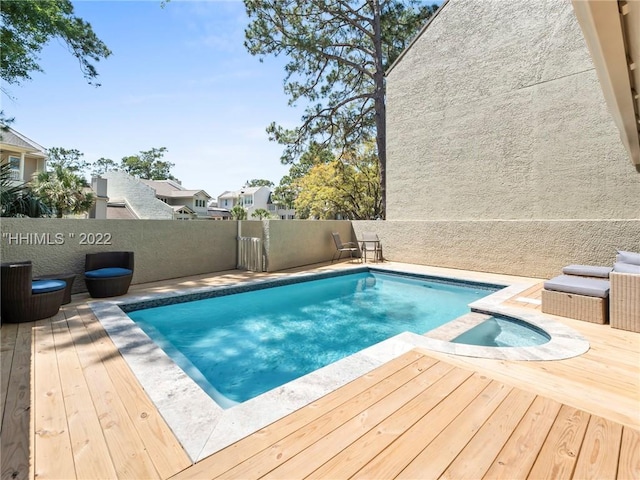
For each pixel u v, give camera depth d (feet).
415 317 18.19
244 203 144.77
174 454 5.63
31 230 16.72
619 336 11.16
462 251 26.55
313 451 5.62
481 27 27.37
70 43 35.17
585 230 20.51
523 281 21.57
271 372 12.04
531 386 7.88
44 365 9.19
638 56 7.73
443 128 29.96
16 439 6.06
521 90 25.31
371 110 47.98
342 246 32.78
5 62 33.50
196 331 16.01
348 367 8.84
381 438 5.94
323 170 64.90
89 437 6.12
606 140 21.74
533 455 5.49
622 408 6.95
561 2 23.40
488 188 27.25
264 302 21.04
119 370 8.91
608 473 5.09
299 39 39.47
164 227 22.70
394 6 42.70
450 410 6.82
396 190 33.71
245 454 5.58
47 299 13.30
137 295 17.78
